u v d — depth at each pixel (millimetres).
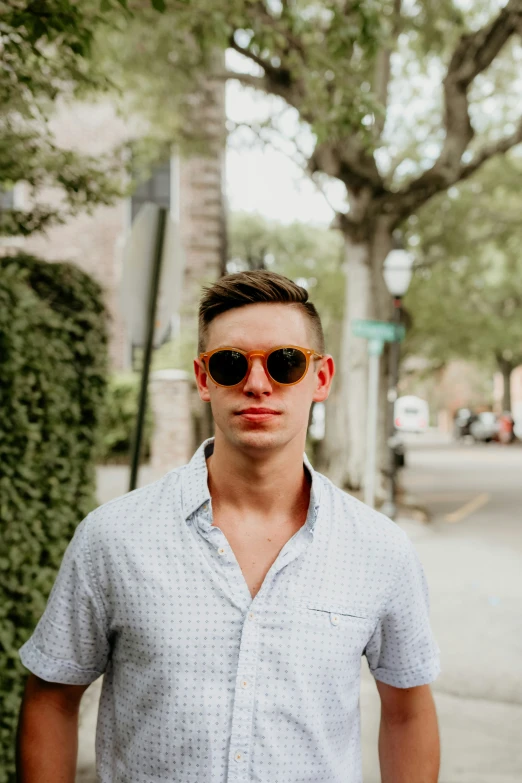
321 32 7809
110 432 15852
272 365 1463
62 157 4133
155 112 11914
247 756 1327
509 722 4176
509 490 15617
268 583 1401
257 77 10586
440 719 4215
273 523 1495
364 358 12688
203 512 1437
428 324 24047
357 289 12734
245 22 4918
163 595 1382
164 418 11664
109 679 1521
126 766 1400
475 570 7715
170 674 1356
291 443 1487
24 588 3447
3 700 3178
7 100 3504
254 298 1487
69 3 3100
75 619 1456
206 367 1511
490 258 25094
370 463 9500
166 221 4215
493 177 17859
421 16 10969
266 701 1346
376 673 1607
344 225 12617
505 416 37938
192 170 17609
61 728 1519
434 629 5766
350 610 1428
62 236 18078
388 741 1627
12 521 3393
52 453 3801
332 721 1403
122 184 4723
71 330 4086
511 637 5582
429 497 14359
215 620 1371
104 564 1435
